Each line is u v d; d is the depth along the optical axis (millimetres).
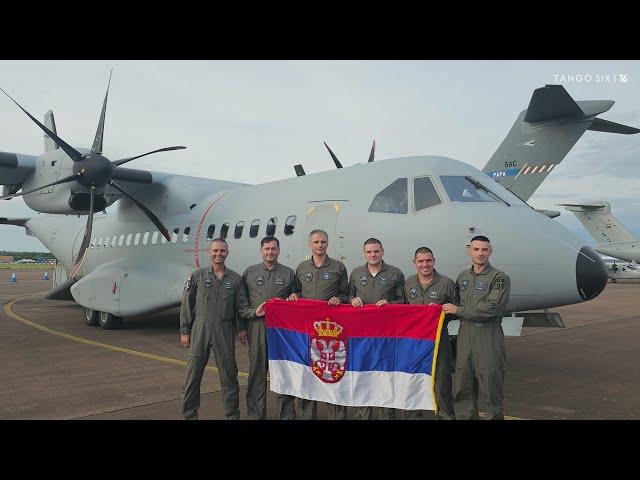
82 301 12367
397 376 4473
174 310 16250
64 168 11156
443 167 7484
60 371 7277
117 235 13641
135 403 5570
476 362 4246
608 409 5402
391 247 7160
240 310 4750
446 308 4285
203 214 11117
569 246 6512
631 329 12250
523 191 13297
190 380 4629
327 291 4777
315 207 8406
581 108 12227
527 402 5695
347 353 4594
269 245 4805
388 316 4492
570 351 9188
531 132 13094
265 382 4801
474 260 4312
